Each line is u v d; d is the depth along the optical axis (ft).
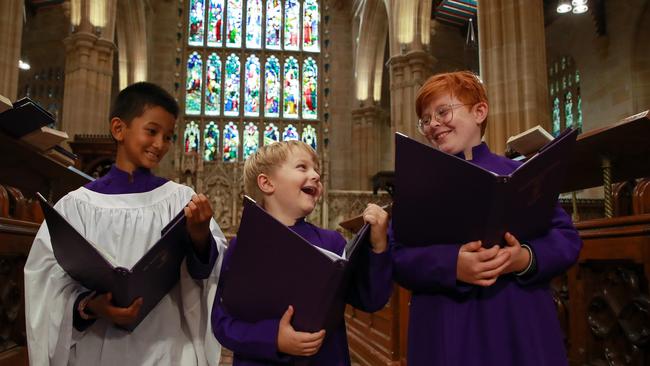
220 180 58.70
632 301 7.74
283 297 5.50
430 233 5.81
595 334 8.52
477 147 6.54
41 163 13.17
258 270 5.46
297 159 6.63
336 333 6.22
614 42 58.34
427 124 6.61
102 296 5.95
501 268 5.43
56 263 6.38
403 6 57.93
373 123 74.08
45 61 77.15
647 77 55.16
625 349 7.96
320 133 76.54
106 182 7.06
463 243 5.70
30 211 11.66
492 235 5.45
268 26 79.25
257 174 6.82
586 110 62.49
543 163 5.29
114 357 6.40
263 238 5.29
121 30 67.31
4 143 11.23
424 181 5.40
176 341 6.82
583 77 63.10
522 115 27.07
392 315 15.92
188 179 58.80
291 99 77.30
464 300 5.90
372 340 18.80
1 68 32.63
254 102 76.74
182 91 75.25
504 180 5.03
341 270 5.16
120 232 6.67
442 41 78.23
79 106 52.21
